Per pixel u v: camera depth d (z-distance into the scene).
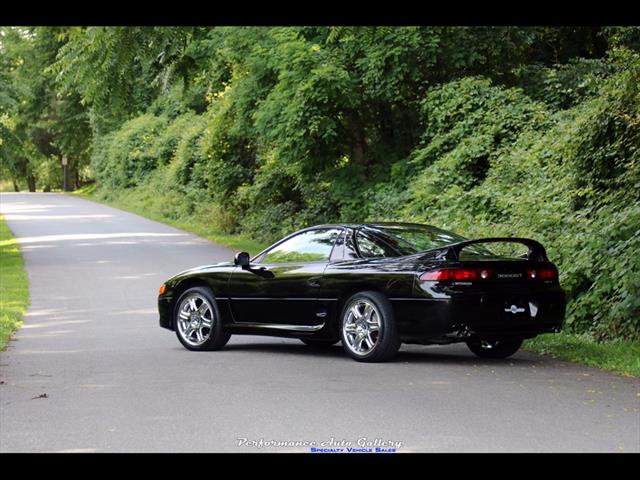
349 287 16.97
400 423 11.63
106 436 11.22
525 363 16.70
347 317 16.97
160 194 79.81
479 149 31.52
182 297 19.11
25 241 50.59
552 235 22.81
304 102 34.53
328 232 17.89
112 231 58.00
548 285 16.56
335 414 12.23
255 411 12.49
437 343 16.30
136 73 17.78
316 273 17.48
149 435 11.23
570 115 31.33
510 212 27.42
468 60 35.25
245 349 19.12
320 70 33.97
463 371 15.71
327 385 14.43
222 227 55.59
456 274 15.83
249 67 39.69
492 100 33.22
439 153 33.84
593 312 19.59
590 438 10.76
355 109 36.81
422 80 36.34
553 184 25.53
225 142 55.34
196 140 72.56
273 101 35.94
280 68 35.72
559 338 19.05
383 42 33.81
